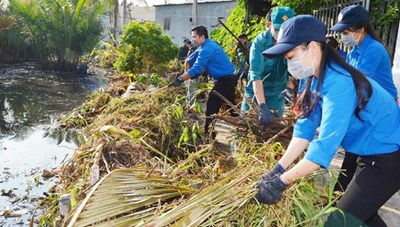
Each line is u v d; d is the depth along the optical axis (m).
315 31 1.97
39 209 3.84
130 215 2.35
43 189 4.36
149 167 3.36
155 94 6.37
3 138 6.53
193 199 2.31
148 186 2.65
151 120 5.06
